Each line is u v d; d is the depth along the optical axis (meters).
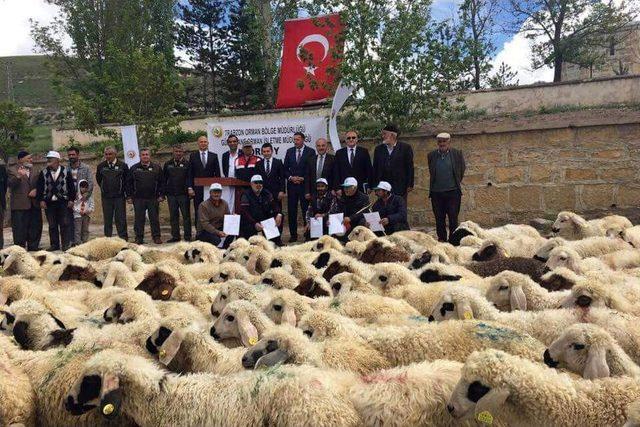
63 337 7.30
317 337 7.08
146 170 17.61
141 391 5.89
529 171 18.88
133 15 37.03
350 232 14.30
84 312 8.95
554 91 22.42
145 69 24.31
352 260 10.83
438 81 19.53
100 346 6.71
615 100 21.88
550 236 14.78
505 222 19.08
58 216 17.27
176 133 25.12
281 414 5.45
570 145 18.58
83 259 11.55
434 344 6.58
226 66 34.81
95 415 6.10
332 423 5.29
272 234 15.05
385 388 5.44
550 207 18.78
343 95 18.94
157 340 6.80
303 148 16.72
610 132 18.36
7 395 5.92
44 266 12.23
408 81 19.44
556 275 9.52
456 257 11.97
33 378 6.34
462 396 5.27
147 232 21.53
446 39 22.38
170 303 8.65
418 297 9.05
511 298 8.39
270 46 29.48
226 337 7.44
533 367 5.47
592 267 10.66
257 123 18.70
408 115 20.00
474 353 5.45
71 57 39.09
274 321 7.96
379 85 19.38
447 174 15.55
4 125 31.22
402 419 5.29
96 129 25.30
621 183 18.36
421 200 19.69
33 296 8.77
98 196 24.30
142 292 8.30
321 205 15.17
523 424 5.47
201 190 17.33
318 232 14.94
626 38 36.12
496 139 19.05
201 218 15.52
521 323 7.36
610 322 7.02
